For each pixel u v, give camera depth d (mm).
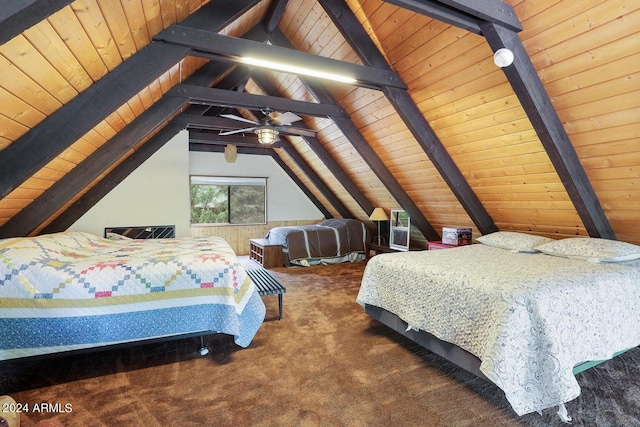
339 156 5309
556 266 2385
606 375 2131
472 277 2111
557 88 2244
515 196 3383
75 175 2883
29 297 2059
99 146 2893
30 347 2064
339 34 3166
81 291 2141
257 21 3412
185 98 3203
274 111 3734
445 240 4273
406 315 2477
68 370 2230
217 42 2229
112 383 2070
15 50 1271
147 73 2025
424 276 2389
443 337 2146
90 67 1768
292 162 6828
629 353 2424
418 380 2104
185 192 4484
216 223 6906
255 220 7270
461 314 2037
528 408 1626
